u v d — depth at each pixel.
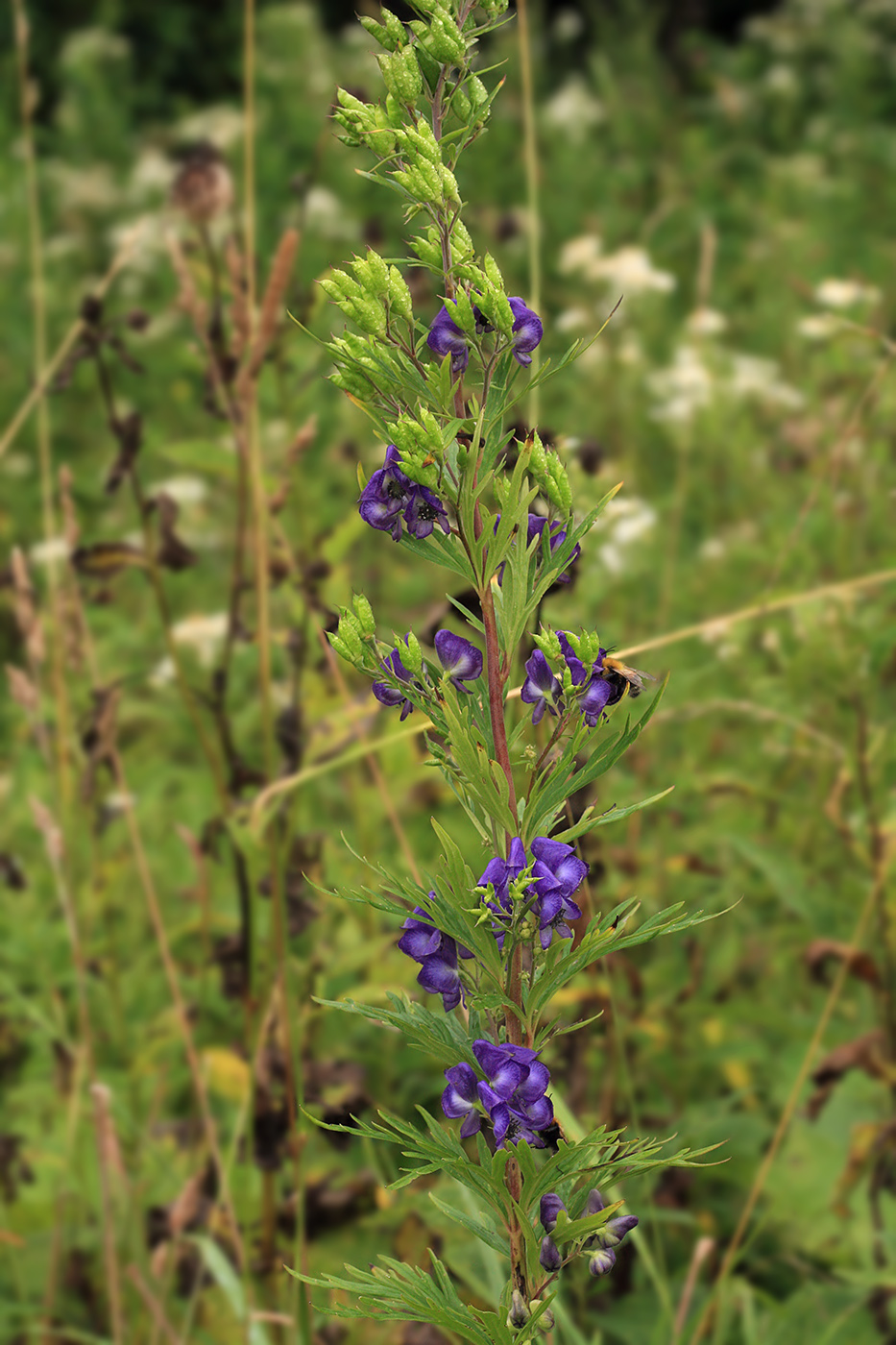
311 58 5.62
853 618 1.72
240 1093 1.66
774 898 2.02
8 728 2.89
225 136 4.83
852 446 2.48
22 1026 1.98
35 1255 1.68
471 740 0.95
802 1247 1.62
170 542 1.63
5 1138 1.66
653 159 5.40
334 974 1.56
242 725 2.11
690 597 2.53
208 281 1.69
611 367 3.18
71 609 1.68
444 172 0.94
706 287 2.12
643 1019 1.72
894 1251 1.41
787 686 1.86
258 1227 1.59
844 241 4.60
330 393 2.95
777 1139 1.40
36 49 6.63
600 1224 0.96
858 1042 1.62
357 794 1.79
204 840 1.69
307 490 2.21
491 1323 0.97
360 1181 1.54
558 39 6.30
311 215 3.99
